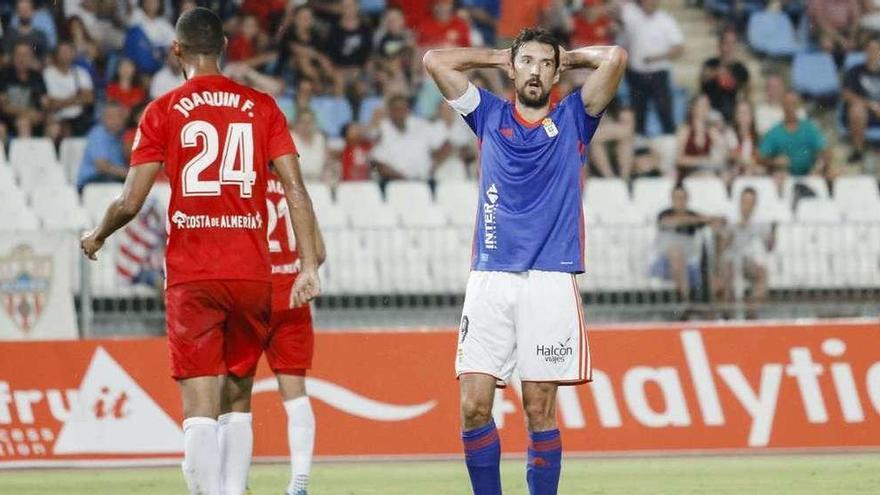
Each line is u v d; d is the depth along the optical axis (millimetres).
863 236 41406
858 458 34531
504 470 32719
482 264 20547
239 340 21016
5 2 54750
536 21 57312
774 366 36281
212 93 20266
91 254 20672
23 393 35906
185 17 20500
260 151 20297
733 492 28422
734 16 59406
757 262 41375
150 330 41062
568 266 20406
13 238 38750
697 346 36281
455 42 56812
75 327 38906
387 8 57250
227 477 22266
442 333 36344
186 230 19984
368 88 55406
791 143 53875
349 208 51031
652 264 41656
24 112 53125
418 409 36094
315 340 36156
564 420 36031
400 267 42469
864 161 56844
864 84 57469
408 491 29250
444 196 51469
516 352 20766
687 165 53438
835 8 59250
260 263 20297
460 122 53750
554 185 20359
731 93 55844
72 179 52281
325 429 35906
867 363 36375
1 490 30641
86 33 54781
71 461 35625
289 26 55781
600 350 36219
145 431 35750
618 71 20359
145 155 19938
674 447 36031
